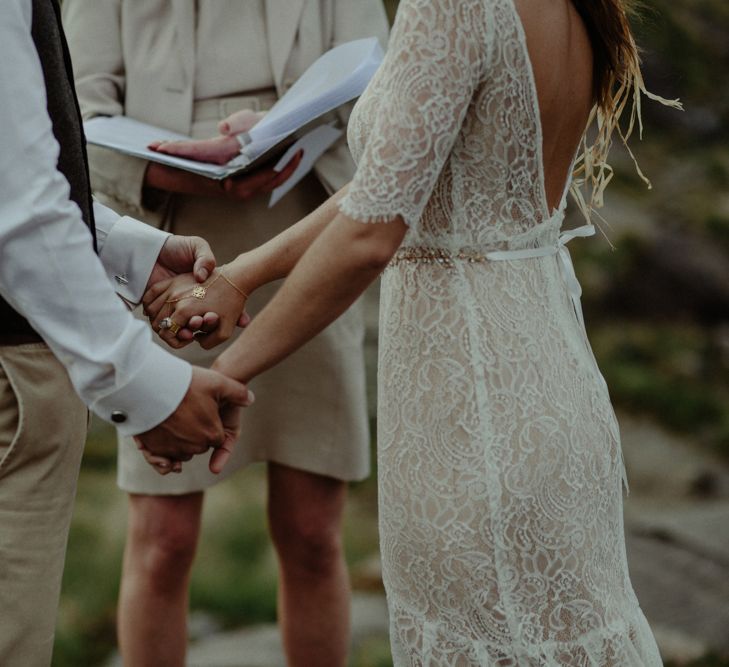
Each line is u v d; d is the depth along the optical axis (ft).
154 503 9.29
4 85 5.63
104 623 13.08
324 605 9.66
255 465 16.78
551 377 6.30
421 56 5.82
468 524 6.21
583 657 6.33
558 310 6.49
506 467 6.16
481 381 6.19
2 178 5.67
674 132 24.95
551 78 6.23
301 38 9.10
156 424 6.30
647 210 22.56
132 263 7.62
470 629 6.30
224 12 9.04
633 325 21.15
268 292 9.35
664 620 12.32
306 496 9.57
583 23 6.50
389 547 6.58
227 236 9.16
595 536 6.46
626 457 17.34
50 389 6.03
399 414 6.43
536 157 6.25
